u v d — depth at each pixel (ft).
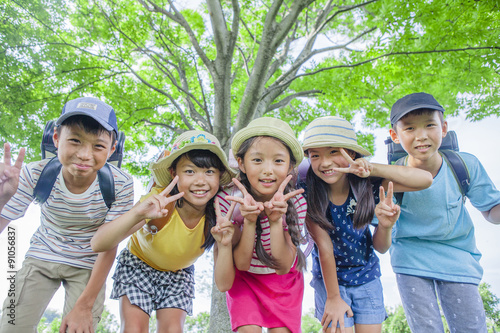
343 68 22.15
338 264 9.56
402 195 9.57
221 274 7.73
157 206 7.14
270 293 8.34
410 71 19.38
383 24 17.92
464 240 9.96
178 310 8.93
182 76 23.84
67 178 8.27
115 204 8.64
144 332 8.33
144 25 22.86
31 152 19.94
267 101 21.26
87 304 7.86
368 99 23.27
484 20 17.37
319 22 22.63
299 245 8.41
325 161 8.66
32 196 8.44
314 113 27.76
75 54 21.71
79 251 8.87
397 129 9.58
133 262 8.86
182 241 8.25
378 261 9.91
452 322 9.66
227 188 8.54
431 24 17.52
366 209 8.63
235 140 8.13
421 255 9.83
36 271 8.55
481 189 9.75
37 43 19.26
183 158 7.90
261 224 8.37
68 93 21.42
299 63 21.21
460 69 18.58
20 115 19.22
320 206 8.88
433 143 9.16
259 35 26.91
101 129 7.69
